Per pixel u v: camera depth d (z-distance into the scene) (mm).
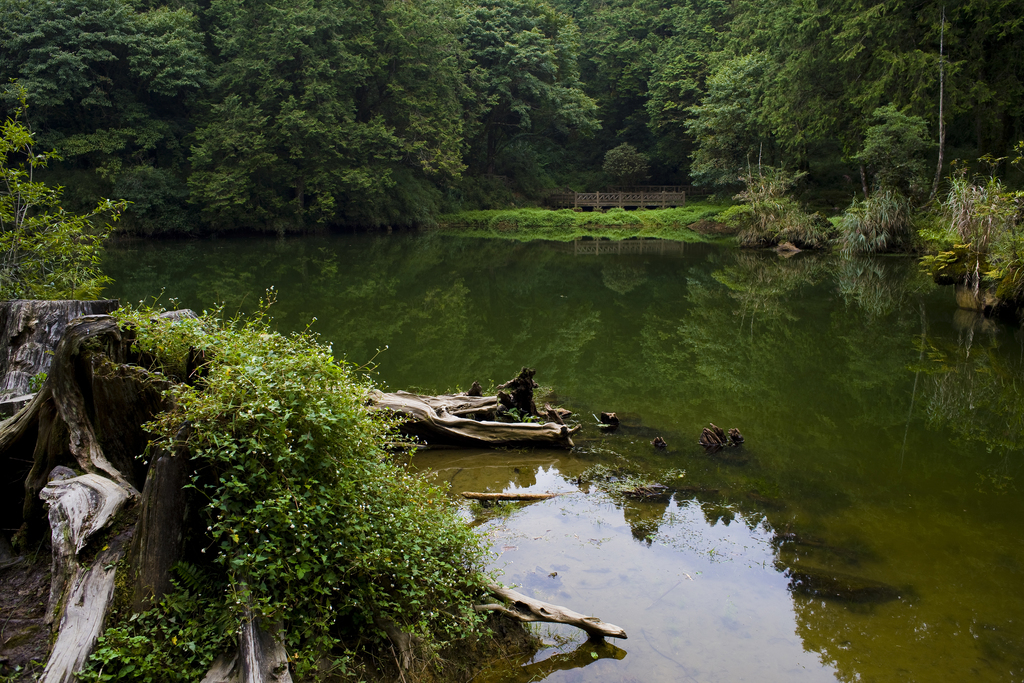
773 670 2861
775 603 3393
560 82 37594
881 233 19453
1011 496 4793
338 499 2637
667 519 4293
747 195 25625
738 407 6895
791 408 6883
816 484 4949
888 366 8625
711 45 39250
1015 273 10688
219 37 25750
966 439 6020
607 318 11625
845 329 10812
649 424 6289
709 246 25234
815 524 4293
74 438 2730
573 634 3080
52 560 2428
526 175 40781
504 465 5168
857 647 3053
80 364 2760
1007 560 3885
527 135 40812
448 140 30172
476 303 12820
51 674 2031
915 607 3385
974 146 23562
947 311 12102
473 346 9242
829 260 19750
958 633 3174
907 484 4984
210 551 2449
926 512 4508
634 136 44656
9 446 2922
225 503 2375
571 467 5152
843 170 29625
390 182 28562
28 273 5559
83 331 2773
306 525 2465
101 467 2707
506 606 3035
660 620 3203
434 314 11547
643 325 11062
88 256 5926
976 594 3514
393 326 10391
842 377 8117
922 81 18828
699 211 33156
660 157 42000
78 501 2494
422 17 29250
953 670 2908
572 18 43969
